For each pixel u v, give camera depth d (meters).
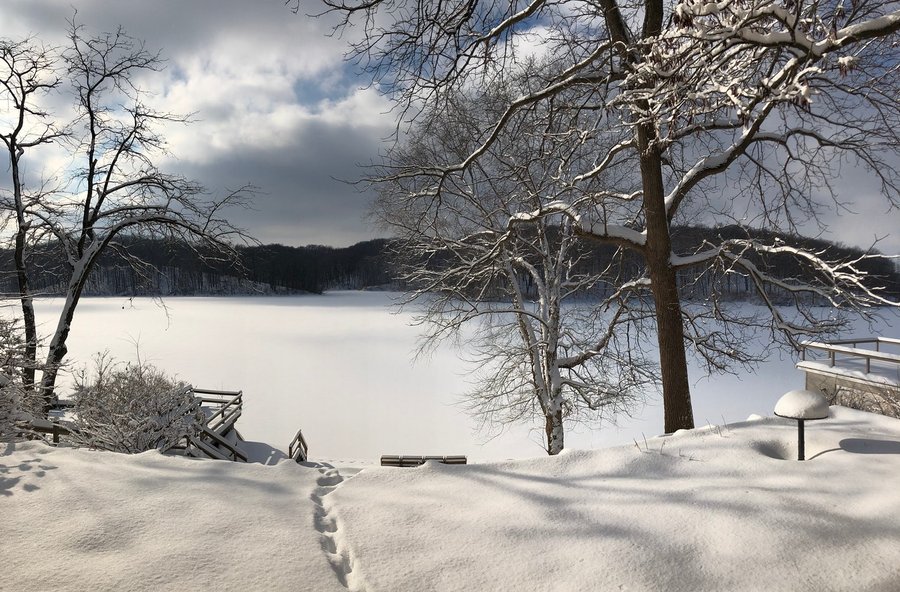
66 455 5.91
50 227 18.55
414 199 15.71
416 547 4.11
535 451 23.30
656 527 4.32
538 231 15.65
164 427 12.00
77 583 3.51
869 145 10.07
